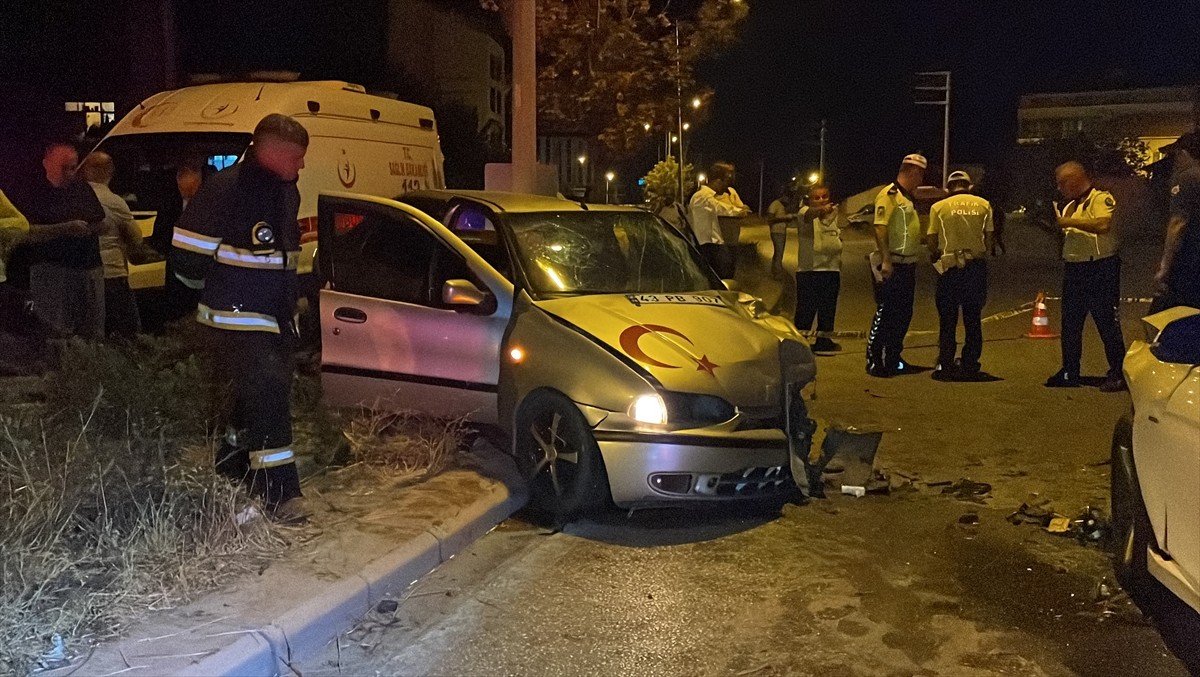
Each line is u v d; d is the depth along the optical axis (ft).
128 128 31.37
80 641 13.53
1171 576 14.35
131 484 16.69
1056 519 20.10
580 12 67.15
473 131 76.07
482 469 21.63
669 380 19.22
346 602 15.56
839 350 39.52
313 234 28.76
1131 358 16.76
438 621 15.84
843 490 21.99
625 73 67.82
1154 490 14.82
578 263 22.70
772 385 20.26
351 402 23.52
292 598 15.24
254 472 17.87
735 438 19.24
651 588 17.11
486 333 21.61
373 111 33.22
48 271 24.35
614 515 20.59
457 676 14.16
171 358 22.61
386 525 18.40
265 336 17.46
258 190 17.16
